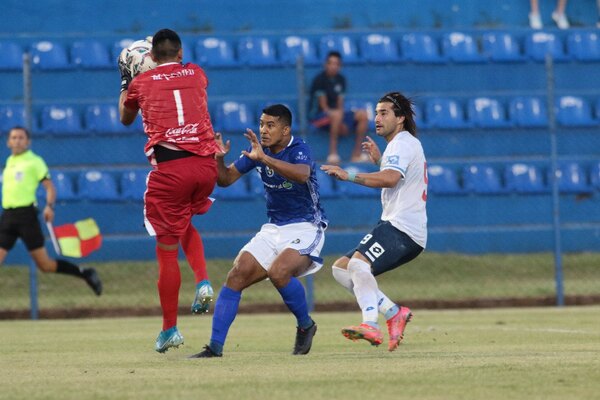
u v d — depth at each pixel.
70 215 53.41
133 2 66.69
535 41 64.44
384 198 24.94
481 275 52.75
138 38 63.47
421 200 24.61
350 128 56.00
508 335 30.75
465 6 69.88
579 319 38.91
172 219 23.41
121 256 52.75
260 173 24.16
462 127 58.28
